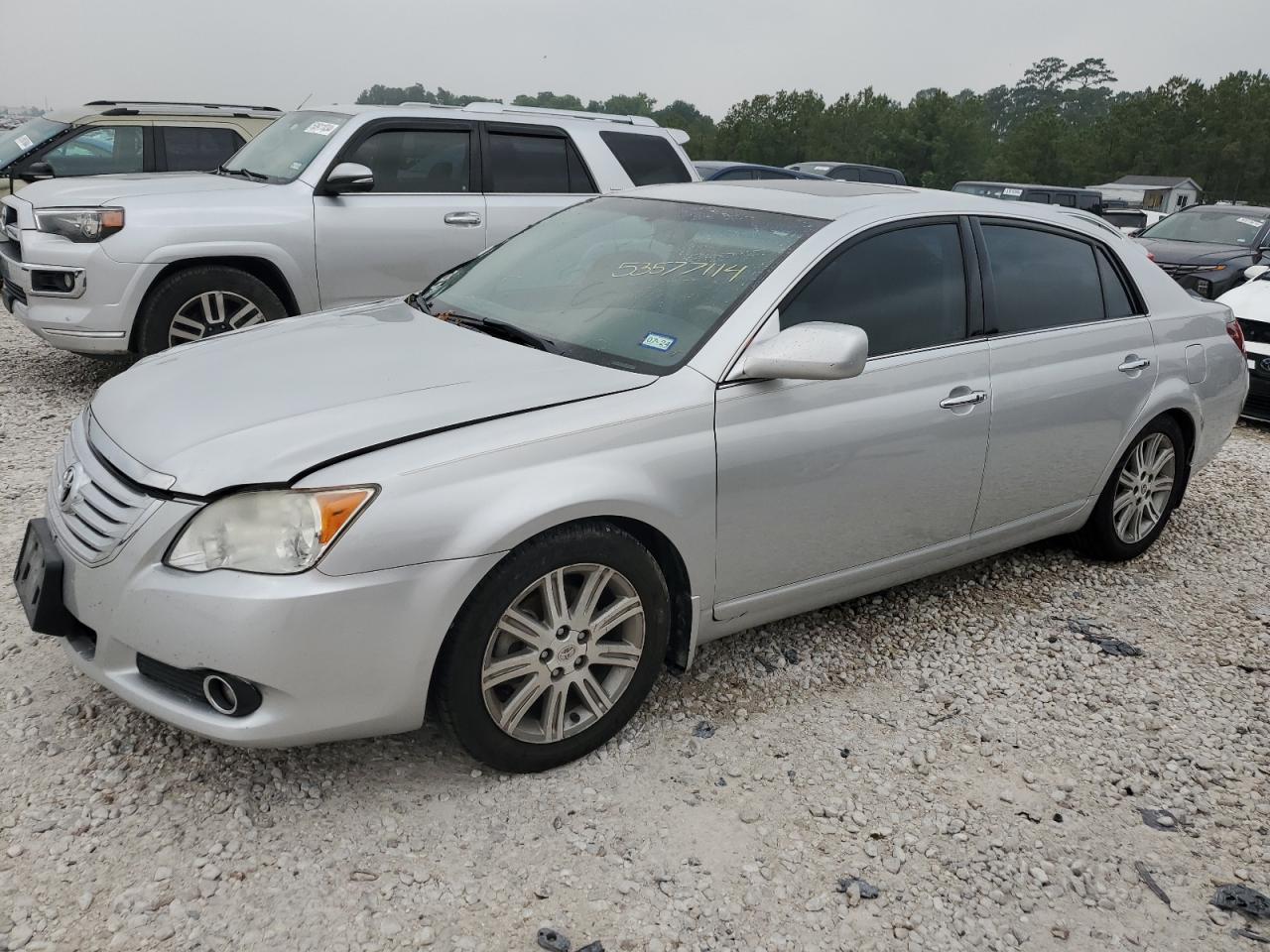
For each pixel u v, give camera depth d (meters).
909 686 3.65
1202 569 4.92
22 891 2.41
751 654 3.77
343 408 2.78
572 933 2.43
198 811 2.72
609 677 3.10
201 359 3.28
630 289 3.52
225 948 2.30
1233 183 98.00
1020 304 4.01
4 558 4.07
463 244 7.14
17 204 6.43
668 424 2.99
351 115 6.90
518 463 2.73
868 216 3.62
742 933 2.47
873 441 3.45
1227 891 2.74
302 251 6.59
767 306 3.26
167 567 2.54
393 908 2.45
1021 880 2.73
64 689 3.21
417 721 2.73
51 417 6.12
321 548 2.49
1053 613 4.31
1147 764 3.29
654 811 2.87
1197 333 4.78
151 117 9.96
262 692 2.53
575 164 7.59
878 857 2.77
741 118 99.88
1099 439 4.34
